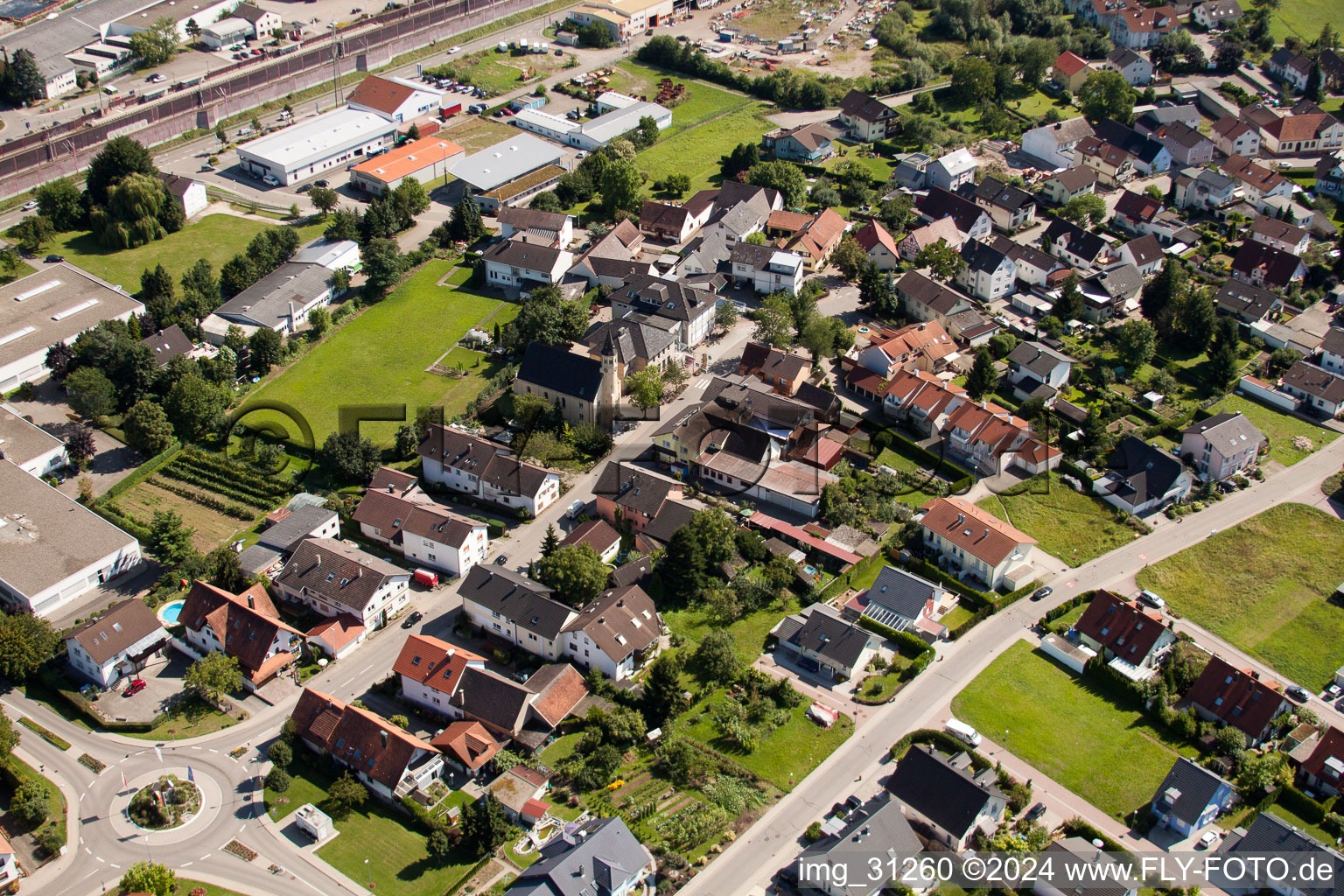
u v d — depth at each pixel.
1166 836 142.12
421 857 140.50
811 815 145.00
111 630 166.62
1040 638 173.62
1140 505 198.62
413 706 162.25
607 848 132.25
